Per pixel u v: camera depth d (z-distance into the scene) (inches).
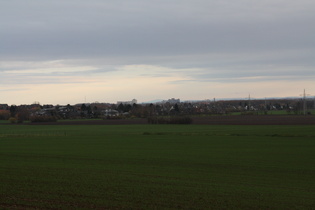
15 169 1091.9
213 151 1581.0
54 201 698.2
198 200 705.0
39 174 992.9
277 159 1316.4
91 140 2234.3
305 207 661.3
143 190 788.0
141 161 1285.7
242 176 972.6
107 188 808.3
